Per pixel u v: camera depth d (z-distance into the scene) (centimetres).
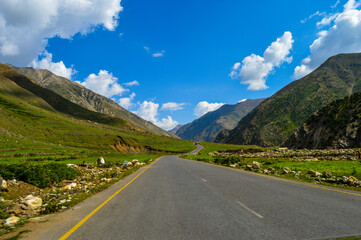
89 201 870
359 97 8919
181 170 2166
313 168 1975
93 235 489
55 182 1306
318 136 9706
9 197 912
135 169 2402
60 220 622
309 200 775
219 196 870
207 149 14625
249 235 457
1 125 8400
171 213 647
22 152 5278
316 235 448
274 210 647
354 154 3631
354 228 484
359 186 1077
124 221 584
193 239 443
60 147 7738
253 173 1777
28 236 501
